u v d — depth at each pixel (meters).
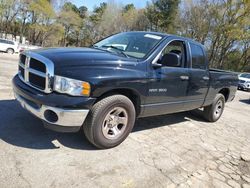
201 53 5.59
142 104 4.22
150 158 3.96
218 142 5.31
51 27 54.50
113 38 5.13
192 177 3.65
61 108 3.30
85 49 4.23
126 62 3.90
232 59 46.56
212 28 40.12
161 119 6.16
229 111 9.12
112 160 3.67
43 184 2.91
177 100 4.95
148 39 4.67
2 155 3.32
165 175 3.56
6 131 4.00
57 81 3.33
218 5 38.88
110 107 3.71
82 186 2.98
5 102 5.44
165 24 48.34
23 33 55.50
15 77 4.17
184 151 4.48
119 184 3.15
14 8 49.97
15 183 2.85
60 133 4.21
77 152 3.71
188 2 43.12
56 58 3.46
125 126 4.05
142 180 3.33
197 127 6.07
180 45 5.05
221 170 4.04
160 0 48.91
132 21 56.16
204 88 5.71
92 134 3.68
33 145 3.71
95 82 3.45
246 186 3.71
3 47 25.05
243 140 5.80
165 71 4.46
